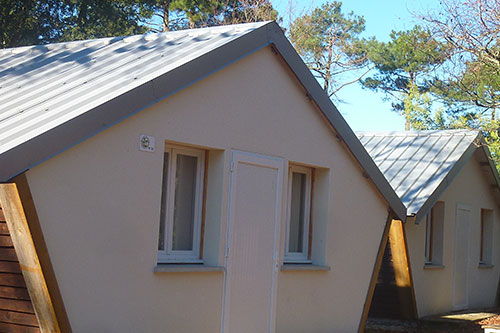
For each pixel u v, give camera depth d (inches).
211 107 313.0
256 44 335.9
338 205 410.6
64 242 244.4
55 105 260.5
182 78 288.5
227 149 322.0
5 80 329.7
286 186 366.6
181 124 295.7
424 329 522.0
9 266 249.3
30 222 228.7
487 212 746.2
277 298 359.9
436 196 557.6
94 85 282.2
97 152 256.2
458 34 599.8
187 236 317.1
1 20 901.8
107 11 981.2
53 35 968.9
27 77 328.2
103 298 259.8
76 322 249.3
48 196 237.9
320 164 394.3
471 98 665.0
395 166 603.2
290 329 370.0
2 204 233.1
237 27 349.4
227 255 321.1
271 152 353.7
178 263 307.6
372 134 680.4
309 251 403.2
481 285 717.9
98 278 257.6
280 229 361.1
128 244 270.1
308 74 375.6
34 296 240.2
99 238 257.6
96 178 255.9
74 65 338.6
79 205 249.6
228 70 323.6
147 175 278.5
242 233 332.2
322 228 401.4
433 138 639.1
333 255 406.3
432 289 603.5
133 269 272.5
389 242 552.1
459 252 661.3
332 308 406.6
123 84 273.3
